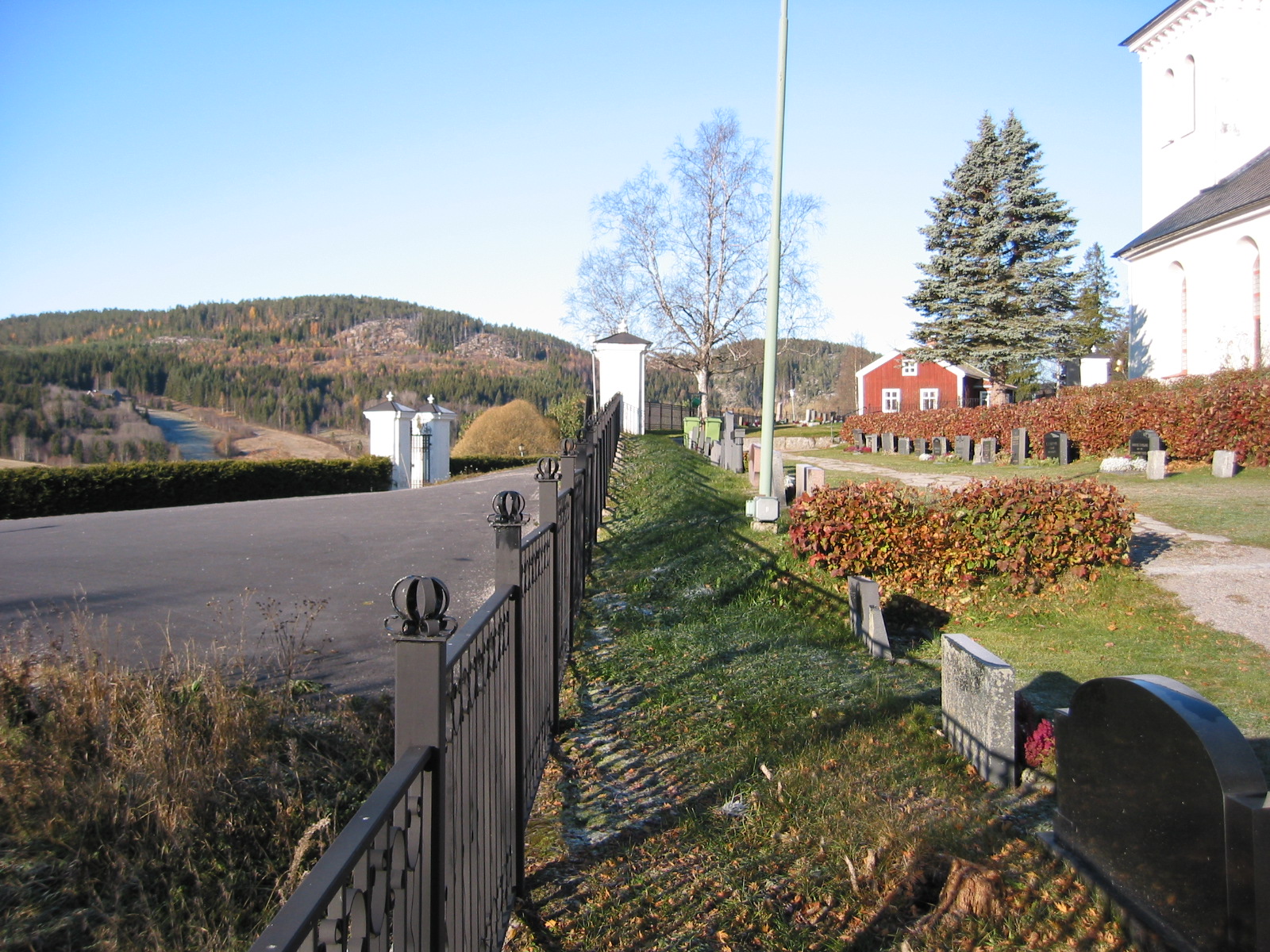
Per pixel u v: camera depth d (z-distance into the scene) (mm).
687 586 9141
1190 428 17594
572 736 5168
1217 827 2922
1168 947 3107
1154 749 3244
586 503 9031
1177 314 30297
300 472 23000
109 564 8914
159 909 3227
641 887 3584
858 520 9531
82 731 4055
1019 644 8195
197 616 6805
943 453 25203
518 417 41812
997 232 41781
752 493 14688
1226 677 6852
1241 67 30469
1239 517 12023
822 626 8461
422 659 2000
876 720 5699
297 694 4961
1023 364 42062
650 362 46938
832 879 3682
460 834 2369
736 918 3379
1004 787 4754
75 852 3432
